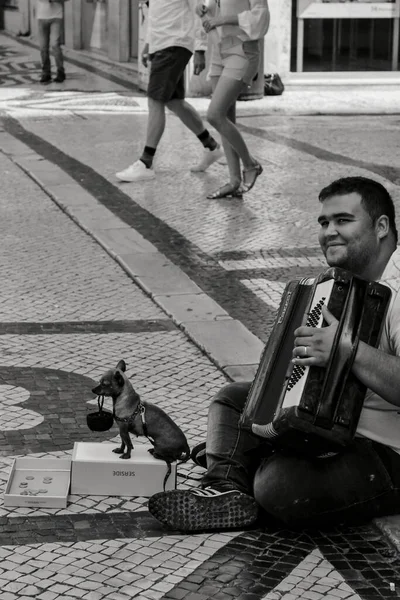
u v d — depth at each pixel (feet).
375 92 68.18
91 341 23.32
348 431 14.16
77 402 19.94
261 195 38.06
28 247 31.24
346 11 69.31
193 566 14.30
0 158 45.44
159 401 19.94
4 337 23.45
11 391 20.39
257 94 63.36
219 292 26.96
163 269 28.76
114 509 15.94
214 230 33.19
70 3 93.66
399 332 14.43
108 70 79.20
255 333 23.85
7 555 14.48
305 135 50.75
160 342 23.38
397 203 36.14
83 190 38.65
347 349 14.10
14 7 116.16
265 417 14.71
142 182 40.11
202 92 63.98
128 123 54.24
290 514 15.01
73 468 16.25
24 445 18.02
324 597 13.58
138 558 14.49
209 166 42.80
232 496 15.10
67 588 13.66
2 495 16.20
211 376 21.39
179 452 16.21
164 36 38.50
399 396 14.10
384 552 14.80
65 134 50.88
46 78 71.15
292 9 68.39
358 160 44.34
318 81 68.80
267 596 13.60
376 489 15.02
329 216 15.25
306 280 15.39
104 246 31.24
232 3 35.04
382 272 15.42
